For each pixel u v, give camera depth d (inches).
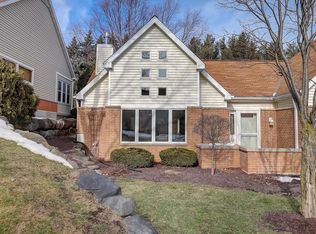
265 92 656.4
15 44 649.6
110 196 226.4
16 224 170.2
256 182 406.0
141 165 511.5
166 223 231.3
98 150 595.5
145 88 591.8
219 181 398.3
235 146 517.7
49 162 273.6
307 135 248.7
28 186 211.2
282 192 354.0
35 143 336.5
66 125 783.7
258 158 472.1
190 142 580.1
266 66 759.7
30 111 468.4
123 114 589.6
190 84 593.3
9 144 301.4
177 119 589.0
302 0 236.8
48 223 176.7
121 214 213.2
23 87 447.5
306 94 248.8
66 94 1001.5
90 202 214.8
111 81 590.9
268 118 648.4
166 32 592.1
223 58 1168.2
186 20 1435.8
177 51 597.6
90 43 1563.7
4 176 219.3
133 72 593.0
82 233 177.8
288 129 589.6
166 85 592.4
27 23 707.4
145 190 317.1
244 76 730.8
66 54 973.2
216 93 611.5
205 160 515.5
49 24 840.9
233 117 649.0
